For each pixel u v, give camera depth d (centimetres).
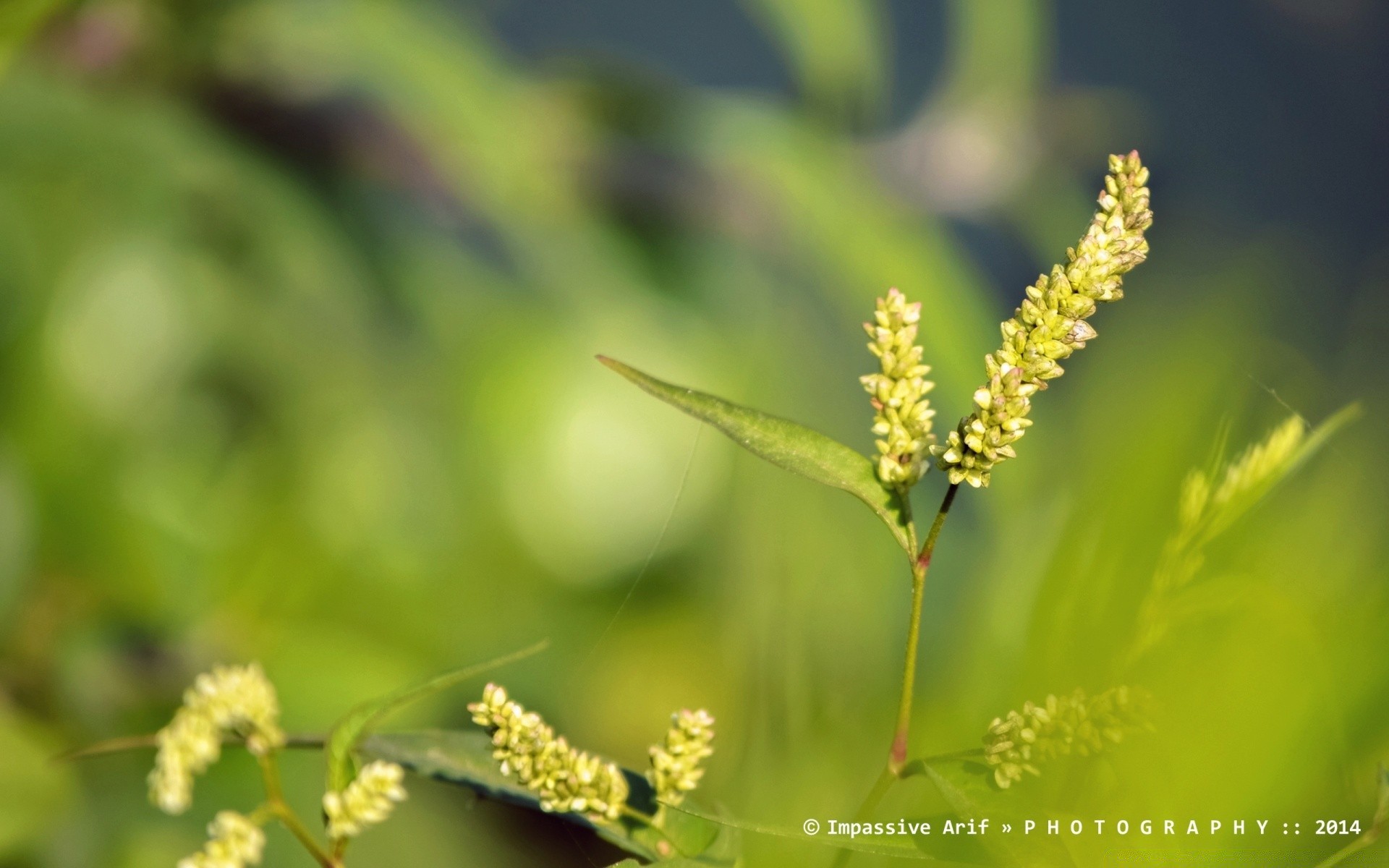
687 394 68
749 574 77
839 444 68
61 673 99
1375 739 64
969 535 89
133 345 109
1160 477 65
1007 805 66
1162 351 66
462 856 88
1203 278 67
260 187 120
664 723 105
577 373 122
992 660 69
